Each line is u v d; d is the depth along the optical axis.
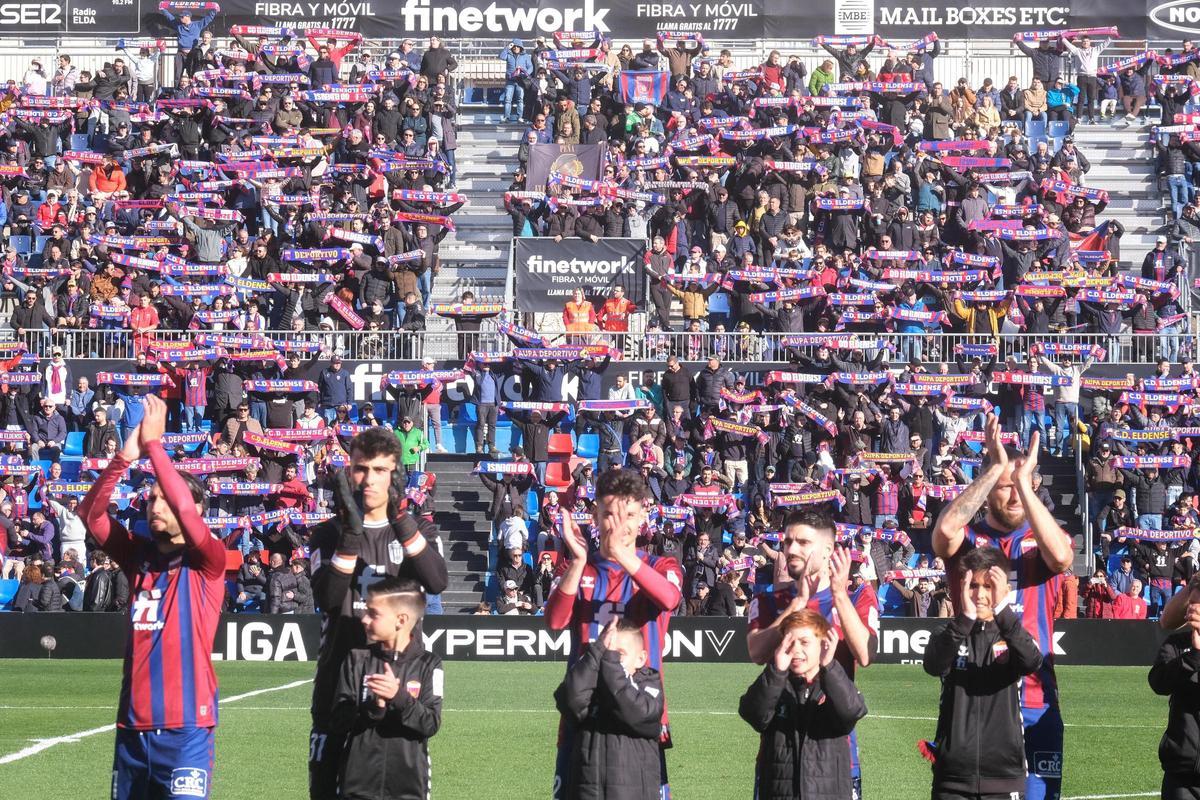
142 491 31.31
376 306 35.62
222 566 9.65
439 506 34.16
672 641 28.25
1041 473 33.59
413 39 48.12
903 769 16.14
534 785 15.27
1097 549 32.25
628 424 33.72
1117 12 47.31
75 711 20.44
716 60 47.09
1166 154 43.44
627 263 36.84
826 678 9.05
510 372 34.94
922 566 30.58
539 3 48.12
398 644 9.08
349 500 9.17
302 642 28.20
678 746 17.56
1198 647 10.05
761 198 38.50
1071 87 45.72
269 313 36.78
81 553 31.30
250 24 48.03
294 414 33.66
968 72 47.34
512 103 46.22
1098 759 16.91
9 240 40.28
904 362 34.94
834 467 32.78
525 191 39.94
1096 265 38.03
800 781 9.12
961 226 37.69
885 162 42.16
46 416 34.03
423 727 9.04
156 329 35.06
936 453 33.53
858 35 46.34
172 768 9.40
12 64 47.97
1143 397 33.22
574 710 8.86
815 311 35.50
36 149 43.16
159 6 47.62
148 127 42.84
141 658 9.45
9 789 14.77
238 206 40.44
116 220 39.66
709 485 31.58
